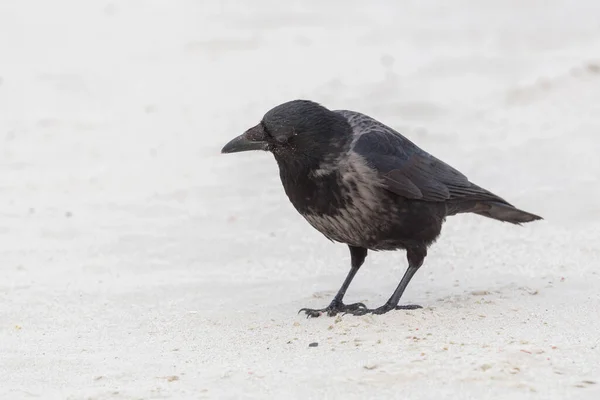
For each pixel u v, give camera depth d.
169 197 15.42
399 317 10.05
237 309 11.04
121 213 14.77
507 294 10.95
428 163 11.02
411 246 10.90
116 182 16.17
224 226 14.14
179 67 23.33
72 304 11.27
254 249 13.29
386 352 8.98
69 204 15.20
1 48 25.61
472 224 13.80
